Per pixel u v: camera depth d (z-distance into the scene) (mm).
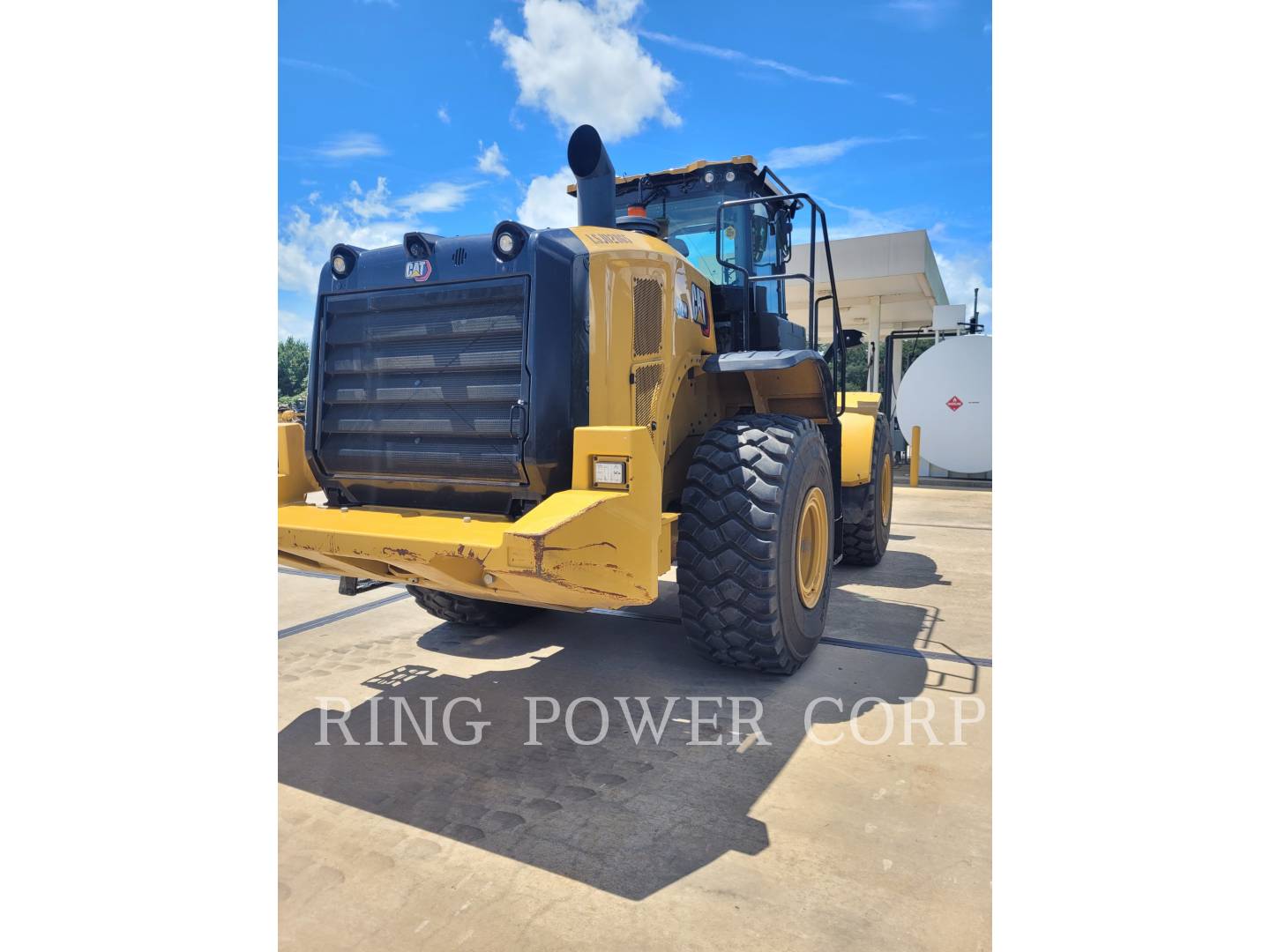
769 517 3113
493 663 3740
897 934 1815
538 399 2766
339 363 3197
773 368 3402
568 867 2100
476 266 2875
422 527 2725
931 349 12438
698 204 4371
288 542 2734
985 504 10047
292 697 3334
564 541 2305
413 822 2344
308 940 1825
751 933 1831
